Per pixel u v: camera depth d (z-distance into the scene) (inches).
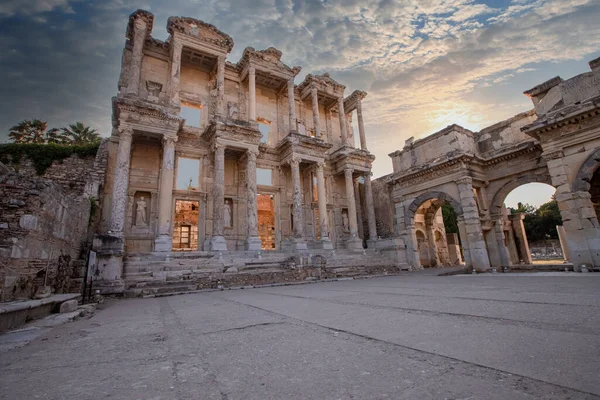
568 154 714.8
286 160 1098.7
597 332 147.4
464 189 927.0
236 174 1063.6
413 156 1104.8
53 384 112.9
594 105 657.6
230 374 117.3
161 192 802.8
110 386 109.0
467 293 344.5
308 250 963.3
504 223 1139.3
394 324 193.0
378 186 1364.4
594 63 700.7
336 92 1332.4
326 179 1289.4
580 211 681.0
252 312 275.4
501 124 975.6
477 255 881.5
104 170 843.4
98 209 807.1
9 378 121.1
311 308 280.7
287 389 100.2
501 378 98.7
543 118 738.8
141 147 919.0
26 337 206.5
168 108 880.3
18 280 329.4
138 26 886.4
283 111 1256.8
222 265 716.7
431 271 959.0
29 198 353.4
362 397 90.6
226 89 1126.4
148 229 883.4
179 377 116.2
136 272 625.0
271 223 1421.0
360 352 137.5
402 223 1119.6
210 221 957.2
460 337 153.4
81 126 1561.3
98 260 551.2
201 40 980.6
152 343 176.6
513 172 923.4
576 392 85.0
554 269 770.8
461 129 995.3
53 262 423.5
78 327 245.6
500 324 177.0
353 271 852.0
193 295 494.6
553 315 194.4
